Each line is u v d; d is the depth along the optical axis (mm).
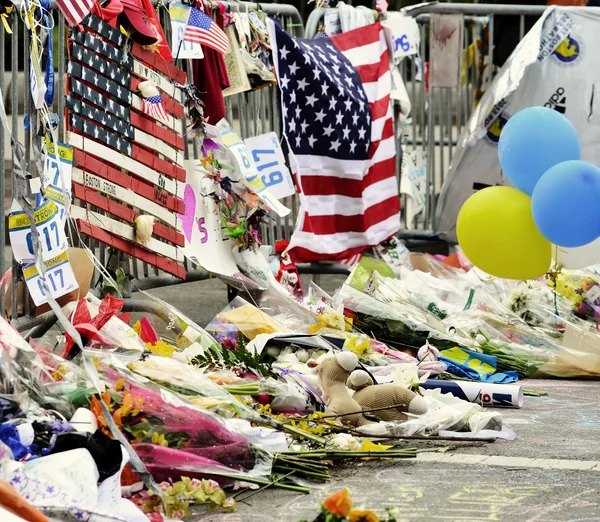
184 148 24906
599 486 14422
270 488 14172
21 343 14570
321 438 15484
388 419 17000
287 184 26484
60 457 11805
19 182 15266
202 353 18641
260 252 24828
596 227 20906
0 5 17562
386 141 29844
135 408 13906
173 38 22984
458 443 16703
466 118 34406
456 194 32188
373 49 30078
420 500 13680
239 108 27328
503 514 13141
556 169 21078
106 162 20969
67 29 21562
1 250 19172
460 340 23281
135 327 19078
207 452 14078
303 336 20016
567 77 30891
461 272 28562
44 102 18125
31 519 10297
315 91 27562
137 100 21656
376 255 29750
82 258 19078
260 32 26297
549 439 17094
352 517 10375
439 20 32469
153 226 22078
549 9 30891
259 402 17000
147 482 12539
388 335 23594
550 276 24734
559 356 22750
